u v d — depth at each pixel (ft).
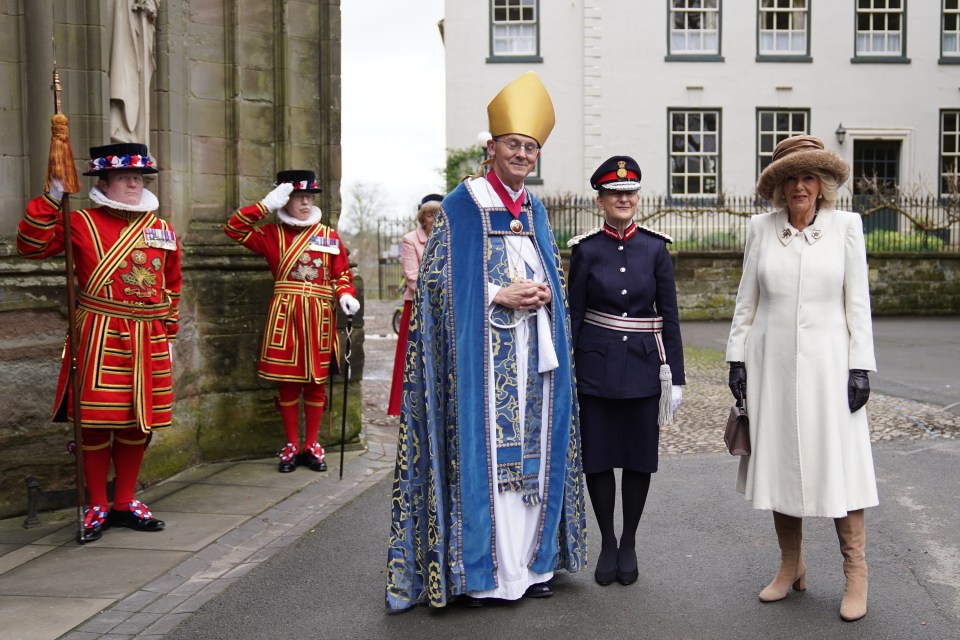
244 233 21.33
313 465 22.08
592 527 17.54
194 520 18.01
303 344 21.61
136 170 16.69
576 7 71.36
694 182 73.10
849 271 13.10
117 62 19.13
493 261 13.61
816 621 12.89
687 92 72.33
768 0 72.64
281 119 23.68
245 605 13.74
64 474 18.34
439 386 13.58
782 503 13.12
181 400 21.77
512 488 13.64
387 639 12.53
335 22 24.12
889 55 73.36
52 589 14.37
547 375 13.91
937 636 12.32
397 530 13.51
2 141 18.03
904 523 17.11
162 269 17.39
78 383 16.65
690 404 30.40
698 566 15.24
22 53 18.22
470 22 71.31
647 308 14.40
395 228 88.17
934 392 31.14
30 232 15.96
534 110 13.55
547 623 12.99
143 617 13.30
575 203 66.08
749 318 13.80
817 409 12.94
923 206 66.69
